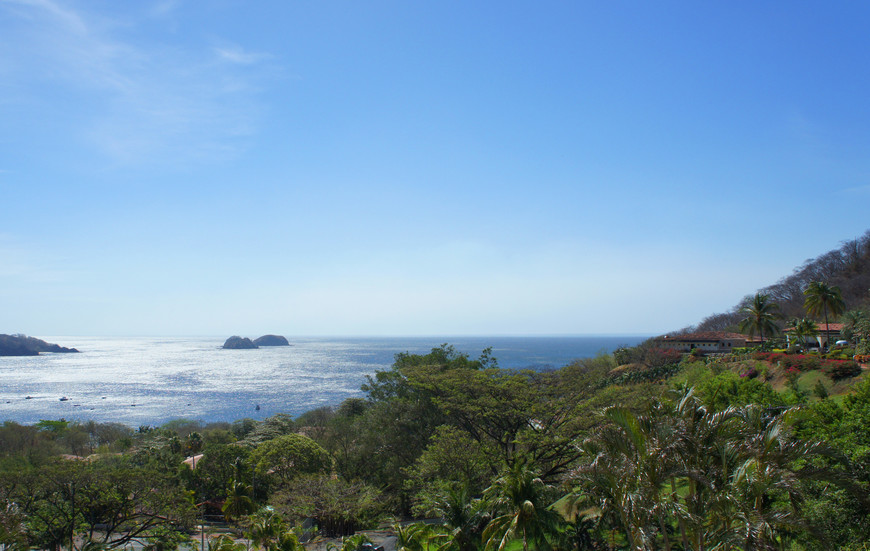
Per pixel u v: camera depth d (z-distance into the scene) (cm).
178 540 4703
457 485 3869
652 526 1956
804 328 8675
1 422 15375
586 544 3020
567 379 5147
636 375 9356
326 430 7788
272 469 6688
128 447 10100
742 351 9062
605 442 2127
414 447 5872
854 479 1898
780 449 1898
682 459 1978
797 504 1873
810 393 5322
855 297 12194
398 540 3488
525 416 4812
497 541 2942
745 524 1772
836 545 2095
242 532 5322
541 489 3112
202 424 13625
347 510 5219
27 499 4178
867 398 3341
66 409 18112
